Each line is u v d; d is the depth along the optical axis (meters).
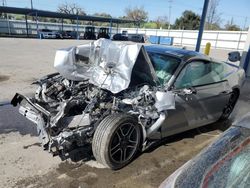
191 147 4.06
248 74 10.48
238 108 6.18
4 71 8.47
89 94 3.56
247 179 1.38
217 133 4.70
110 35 43.75
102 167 3.29
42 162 3.29
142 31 50.19
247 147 1.58
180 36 41.75
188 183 1.49
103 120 3.10
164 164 3.50
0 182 2.85
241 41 32.91
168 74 3.75
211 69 4.40
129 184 3.01
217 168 1.51
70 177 3.04
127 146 3.28
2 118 4.58
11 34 38.66
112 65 3.43
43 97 3.75
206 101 4.23
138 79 3.77
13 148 3.57
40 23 44.06
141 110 3.33
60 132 2.99
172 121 3.75
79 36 40.91
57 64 3.61
